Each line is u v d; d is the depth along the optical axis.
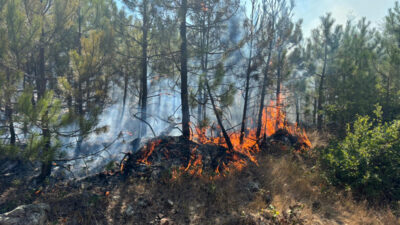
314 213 5.52
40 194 6.01
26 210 4.65
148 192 6.18
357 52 11.84
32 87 5.55
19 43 6.05
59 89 7.34
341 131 10.45
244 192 6.38
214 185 6.52
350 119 10.36
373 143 6.48
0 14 6.00
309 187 6.71
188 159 7.90
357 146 6.82
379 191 6.11
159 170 7.26
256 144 9.77
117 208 5.45
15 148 5.14
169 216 5.27
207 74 8.24
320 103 12.74
